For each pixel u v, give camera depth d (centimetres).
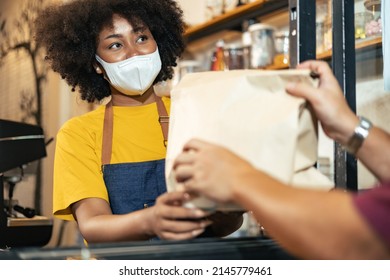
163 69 187
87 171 153
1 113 575
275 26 309
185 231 104
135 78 157
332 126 98
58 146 157
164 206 102
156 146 158
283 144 90
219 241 94
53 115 455
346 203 66
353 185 131
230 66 300
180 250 87
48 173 451
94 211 145
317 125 100
